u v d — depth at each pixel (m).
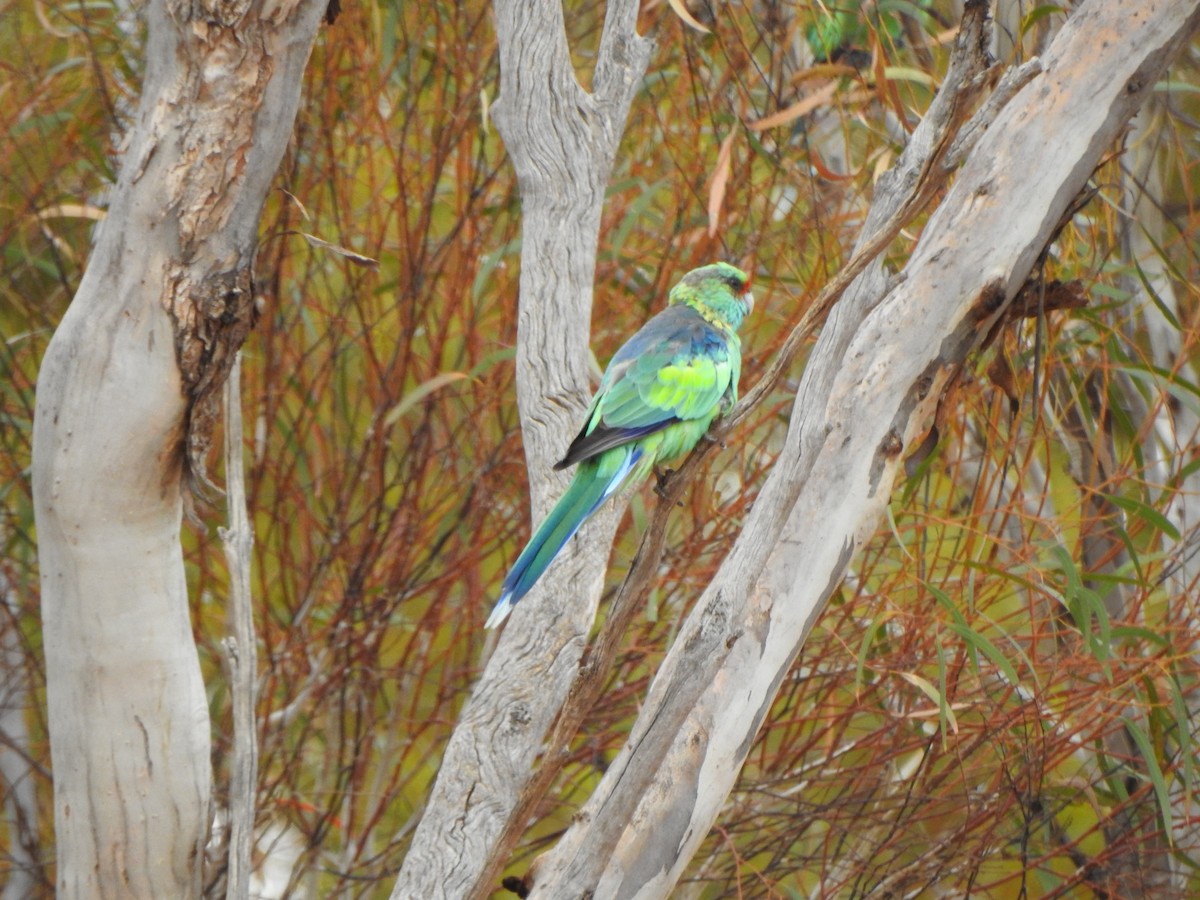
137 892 7.18
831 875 11.84
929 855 10.95
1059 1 11.41
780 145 13.28
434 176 13.24
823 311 6.07
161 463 6.96
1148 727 10.91
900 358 7.80
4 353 13.23
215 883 11.23
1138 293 12.05
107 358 6.76
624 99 10.02
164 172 6.60
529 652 8.58
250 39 6.42
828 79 12.42
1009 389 9.09
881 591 11.46
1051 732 10.83
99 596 6.95
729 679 7.44
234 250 6.82
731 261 13.09
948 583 11.70
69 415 6.80
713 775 7.36
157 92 6.59
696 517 12.55
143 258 6.72
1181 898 10.84
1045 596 11.35
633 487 8.53
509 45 9.96
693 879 11.60
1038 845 11.89
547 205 9.74
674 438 8.45
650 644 12.95
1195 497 12.52
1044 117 7.89
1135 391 12.48
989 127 8.02
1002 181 7.85
